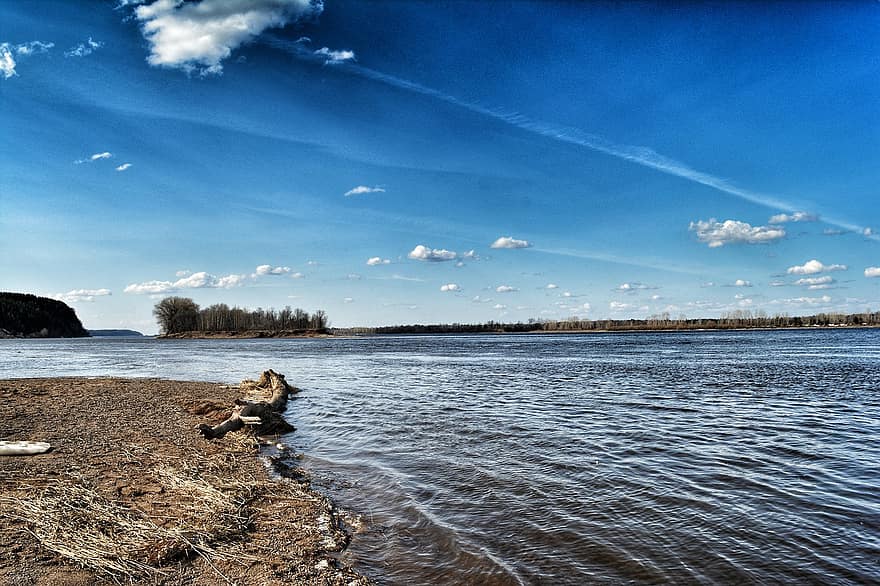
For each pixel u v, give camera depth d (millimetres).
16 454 12695
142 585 6844
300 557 8008
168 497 10078
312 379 36438
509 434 16812
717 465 13016
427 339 171500
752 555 8141
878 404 22359
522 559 8117
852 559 7988
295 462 13914
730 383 30625
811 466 12898
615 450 14609
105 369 47031
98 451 13359
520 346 97250
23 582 6664
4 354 78625
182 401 23062
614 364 47094
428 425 18562
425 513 9984
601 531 9070
